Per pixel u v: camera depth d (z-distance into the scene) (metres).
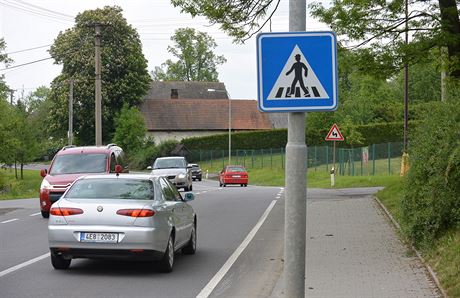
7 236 15.17
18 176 70.88
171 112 82.69
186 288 9.73
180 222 11.83
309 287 9.41
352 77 18.00
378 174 44.72
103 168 19.73
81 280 10.23
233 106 85.19
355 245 13.16
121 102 76.75
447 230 11.17
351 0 16.64
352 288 9.25
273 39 5.55
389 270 10.45
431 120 11.98
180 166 34.34
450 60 15.57
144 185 11.23
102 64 74.19
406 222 12.23
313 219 17.84
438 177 11.00
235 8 18.08
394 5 16.42
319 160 56.19
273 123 84.88
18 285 9.82
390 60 16.72
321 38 5.52
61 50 74.12
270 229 17.11
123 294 9.27
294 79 5.53
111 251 10.34
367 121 69.25
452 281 8.77
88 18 74.94
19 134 64.81
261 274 10.95
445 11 16.00
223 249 13.73
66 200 10.83
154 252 10.42
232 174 46.22
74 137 76.69
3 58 54.78
